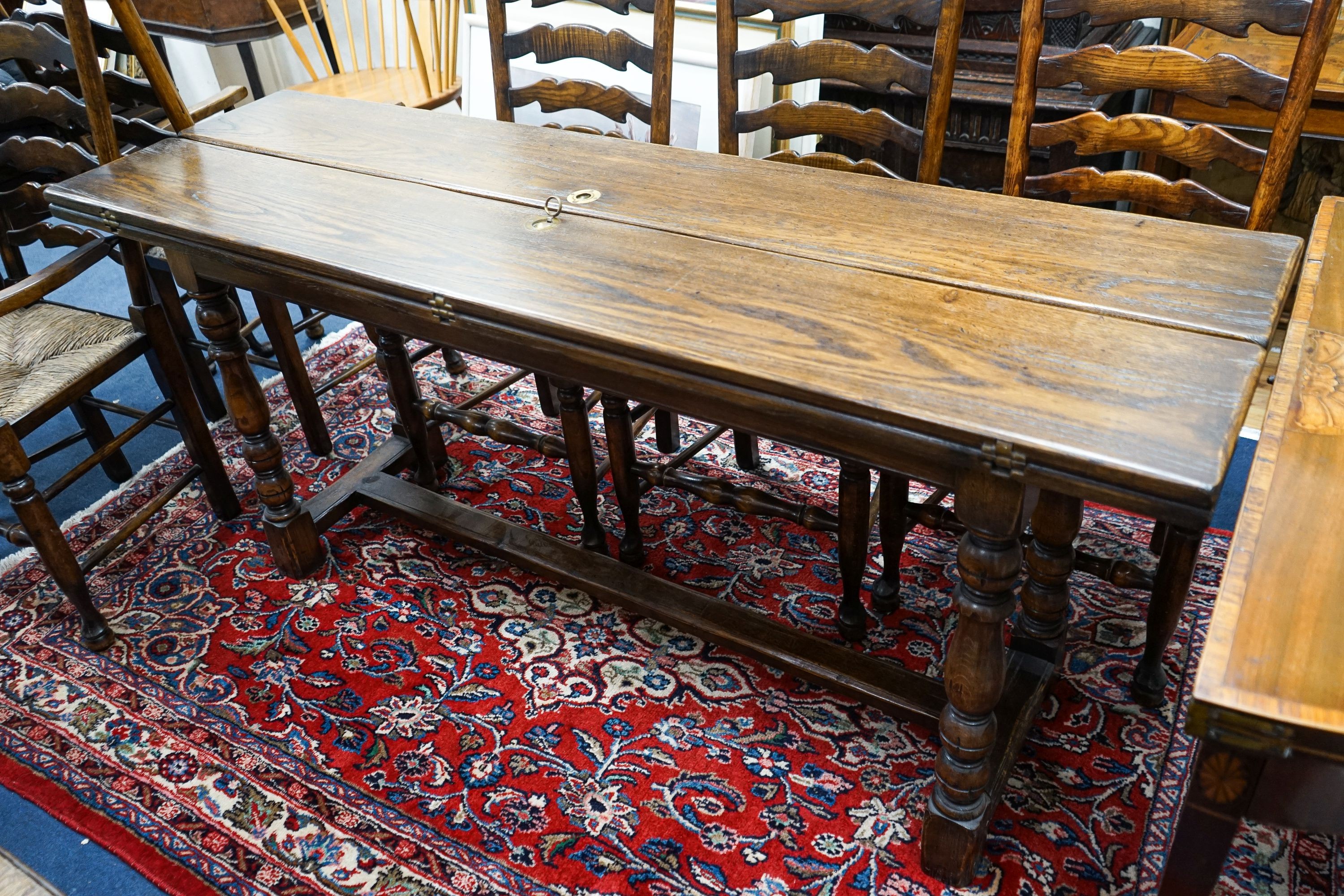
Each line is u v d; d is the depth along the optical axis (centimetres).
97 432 251
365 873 167
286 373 254
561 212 174
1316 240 160
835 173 184
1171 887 110
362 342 318
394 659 207
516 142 206
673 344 134
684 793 177
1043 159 297
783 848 168
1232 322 133
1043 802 172
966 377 125
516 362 159
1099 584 216
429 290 152
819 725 189
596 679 201
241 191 189
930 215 166
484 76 347
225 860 170
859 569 190
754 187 181
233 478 263
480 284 152
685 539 235
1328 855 160
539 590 223
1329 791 94
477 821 174
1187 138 181
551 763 184
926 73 190
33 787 184
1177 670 195
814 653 189
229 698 200
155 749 190
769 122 211
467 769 183
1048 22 283
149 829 176
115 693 203
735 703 194
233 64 447
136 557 237
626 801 176
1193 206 186
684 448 264
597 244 163
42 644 216
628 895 162
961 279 146
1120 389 121
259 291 183
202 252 179
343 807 178
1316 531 107
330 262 161
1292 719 89
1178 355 127
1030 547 175
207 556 237
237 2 363
